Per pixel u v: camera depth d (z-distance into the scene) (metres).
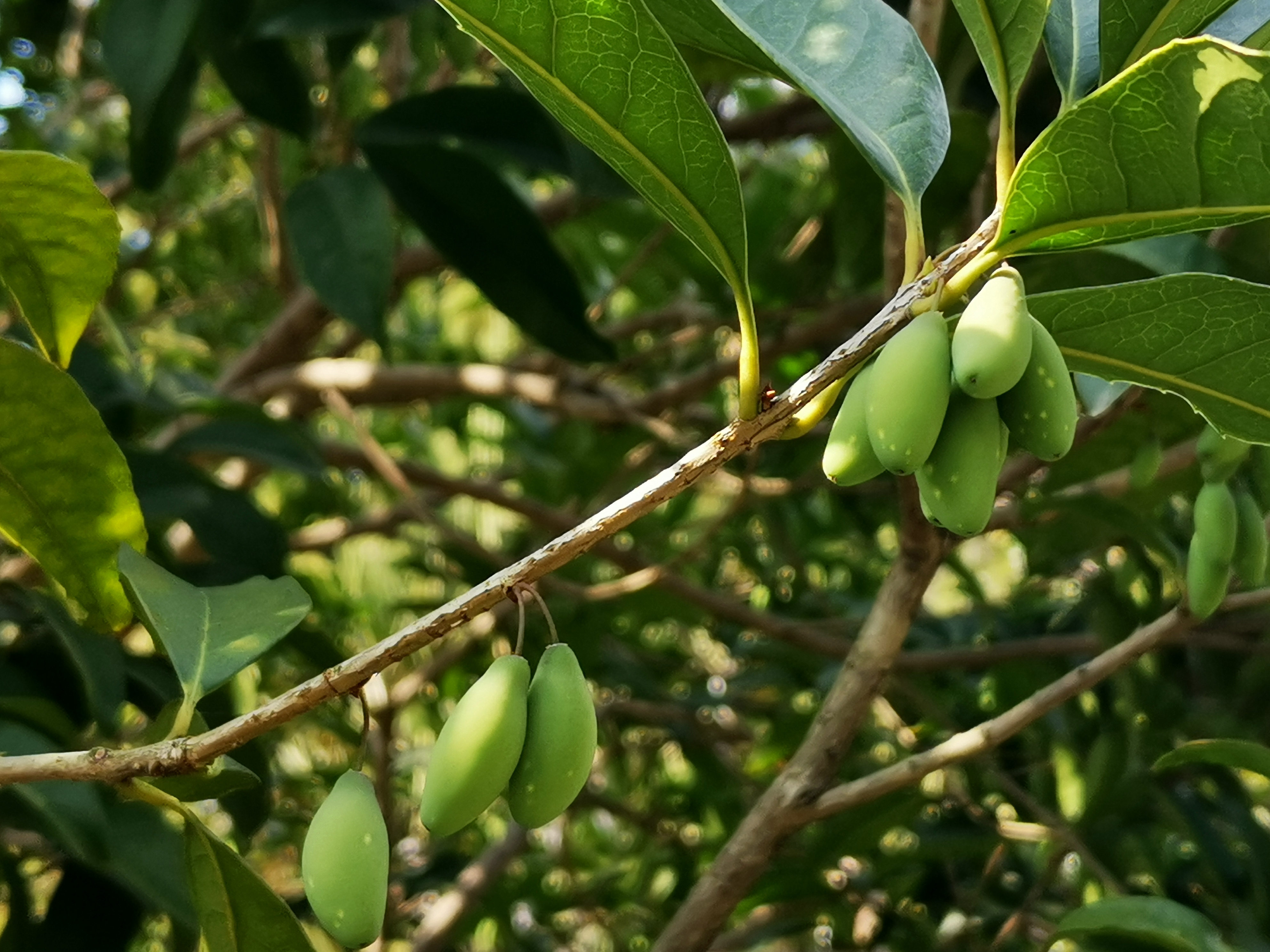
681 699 0.65
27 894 0.34
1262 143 0.21
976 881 0.50
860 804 0.30
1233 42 0.26
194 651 0.25
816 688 0.59
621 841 0.79
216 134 0.68
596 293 0.76
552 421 0.70
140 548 0.27
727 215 0.22
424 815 0.21
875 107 0.25
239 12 0.45
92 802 0.29
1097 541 0.43
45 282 0.27
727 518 0.51
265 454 0.47
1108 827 0.43
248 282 0.81
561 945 0.66
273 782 0.41
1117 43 0.24
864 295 0.52
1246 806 0.42
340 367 0.58
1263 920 0.39
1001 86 0.24
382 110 0.45
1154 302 0.23
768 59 0.25
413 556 0.72
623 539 0.67
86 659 0.31
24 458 0.26
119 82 0.41
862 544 0.72
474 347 0.82
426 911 0.62
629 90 0.22
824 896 0.48
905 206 0.24
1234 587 0.45
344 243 0.42
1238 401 0.24
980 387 0.21
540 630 0.60
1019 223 0.22
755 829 0.30
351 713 0.62
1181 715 0.44
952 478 0.22
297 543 0.66
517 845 0.55
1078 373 0.25
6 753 0.29
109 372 0.44
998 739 0.30
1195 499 0.41
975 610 0.59
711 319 0.61
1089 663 0.30
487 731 0.21
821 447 0.56
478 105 0.46
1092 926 0.31
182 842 0.29
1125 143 0.22
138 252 0.77
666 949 0.30
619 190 0.46
